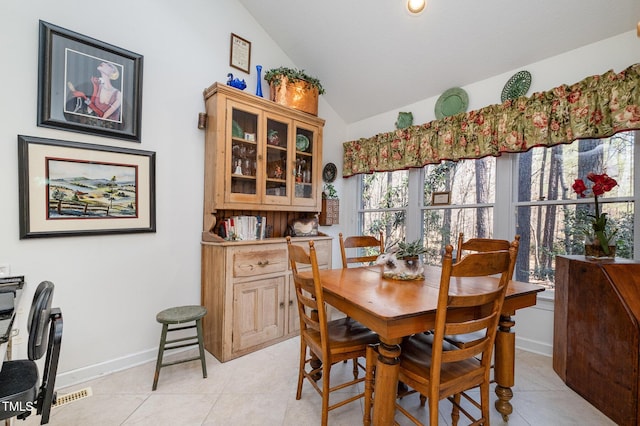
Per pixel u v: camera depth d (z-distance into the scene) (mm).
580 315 1775
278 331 2449
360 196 3789
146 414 1547
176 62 2268
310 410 1600
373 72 2965
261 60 2863
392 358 1205
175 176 2264
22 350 1653
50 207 1738
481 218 2705
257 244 2305
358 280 1696
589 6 1885
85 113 1854
